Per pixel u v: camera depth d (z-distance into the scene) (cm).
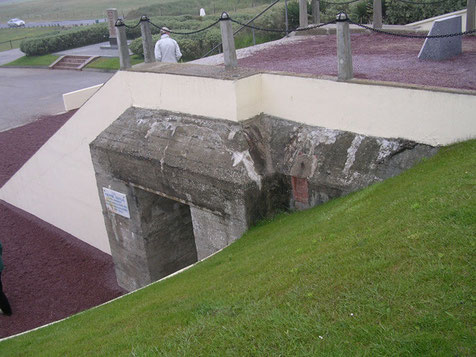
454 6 1736
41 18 7688
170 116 1077
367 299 462
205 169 931
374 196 711
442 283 446
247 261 710
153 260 1217
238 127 940
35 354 696
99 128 1329
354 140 837
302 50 1350
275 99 956
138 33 3762
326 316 464
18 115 2691
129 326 627
